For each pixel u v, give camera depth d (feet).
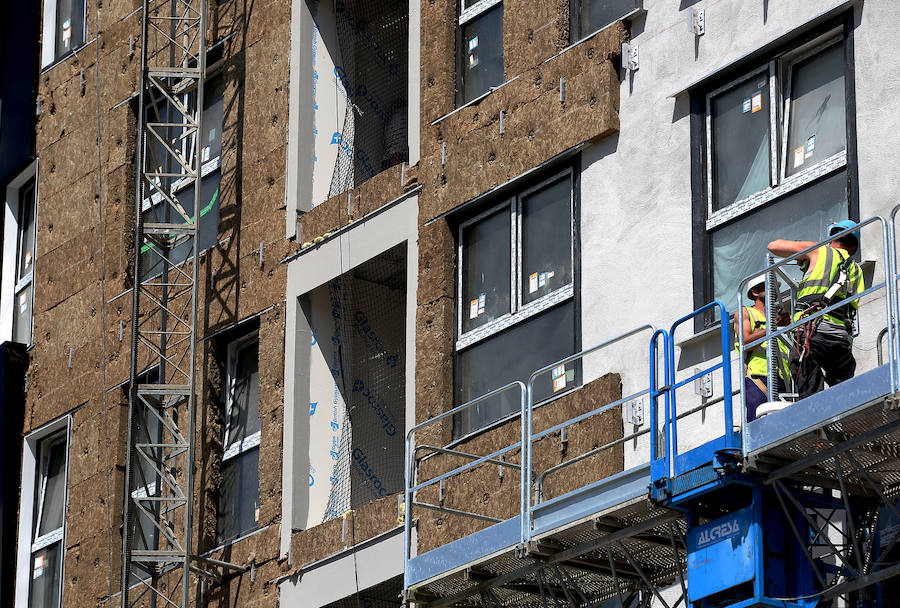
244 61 130.93
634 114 99.45
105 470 132.26
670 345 81.30
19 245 153.17
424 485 94.32
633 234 97.55
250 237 125.49
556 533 84.84
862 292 73.77
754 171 92.68
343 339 120.16
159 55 139.74
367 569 108.47
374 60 128.36
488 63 111.65
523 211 106.11
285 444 116.67
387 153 126.41
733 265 92.07
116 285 136.98
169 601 118.42
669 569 89.76
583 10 105.40
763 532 76.95
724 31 95.35
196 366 126.93
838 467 74.33
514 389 103.45
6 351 143.84
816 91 90.79
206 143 135.85
